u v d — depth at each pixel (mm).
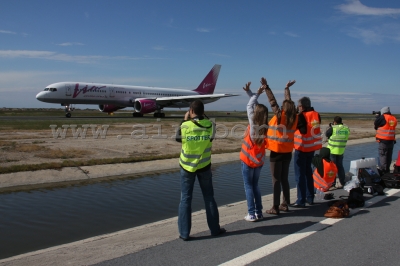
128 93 41875
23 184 9148
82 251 4066
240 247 3994
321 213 5570
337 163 7965
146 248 4016
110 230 5656
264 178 10398
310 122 6031
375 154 16625
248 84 5305
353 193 6008
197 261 3572
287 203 5836
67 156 13023
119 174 10797
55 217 6340
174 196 8055
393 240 4207
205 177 4434
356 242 4137
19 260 3863
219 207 6508
